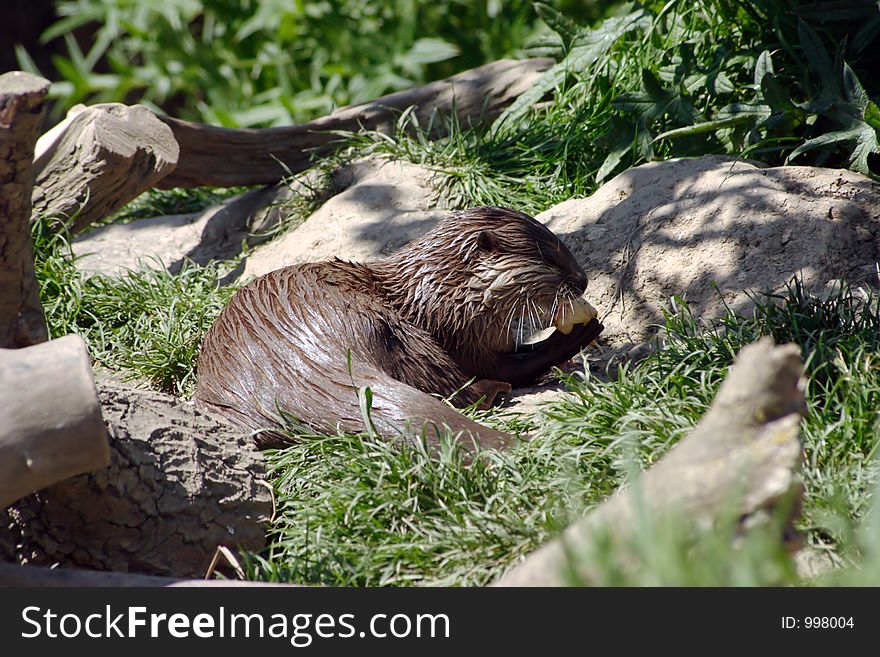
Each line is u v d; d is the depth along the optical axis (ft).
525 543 28.17
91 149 53.72
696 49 57.36
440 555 28.71
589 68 61.93
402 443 33.99
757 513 19.04
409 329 43.11
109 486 29.66
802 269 42.96
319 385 37.65
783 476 19.01
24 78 28.27
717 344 37.58
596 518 19.99
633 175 50.29
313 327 39.81
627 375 40.52
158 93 112.16
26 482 24.40
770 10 53.42
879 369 34.04
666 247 46.06
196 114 115.03
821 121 50.37
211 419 34.55
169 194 68.80
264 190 63.87
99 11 112.57
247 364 39.32
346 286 42.78
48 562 29.78
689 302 44.29
